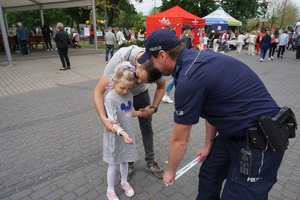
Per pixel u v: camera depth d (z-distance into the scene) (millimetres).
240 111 1249
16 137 3385
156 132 3594
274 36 11758
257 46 14633
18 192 2275
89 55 12656
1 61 10258
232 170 1443
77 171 2613
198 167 2723
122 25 33500
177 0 27125
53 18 24938
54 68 8867
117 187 2369
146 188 2361
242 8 30953
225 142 1494
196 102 1218
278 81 6949
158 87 2121
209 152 1805
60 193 2271
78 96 5371
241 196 1372
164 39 1282
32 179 2471
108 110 1894
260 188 1337
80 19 31828
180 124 1290
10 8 17109
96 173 2582
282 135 1254
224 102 1256
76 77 7387
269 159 1296
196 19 11258
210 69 1206
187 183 2447
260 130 1238
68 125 3797
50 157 2883
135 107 2367
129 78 1776
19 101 5016
